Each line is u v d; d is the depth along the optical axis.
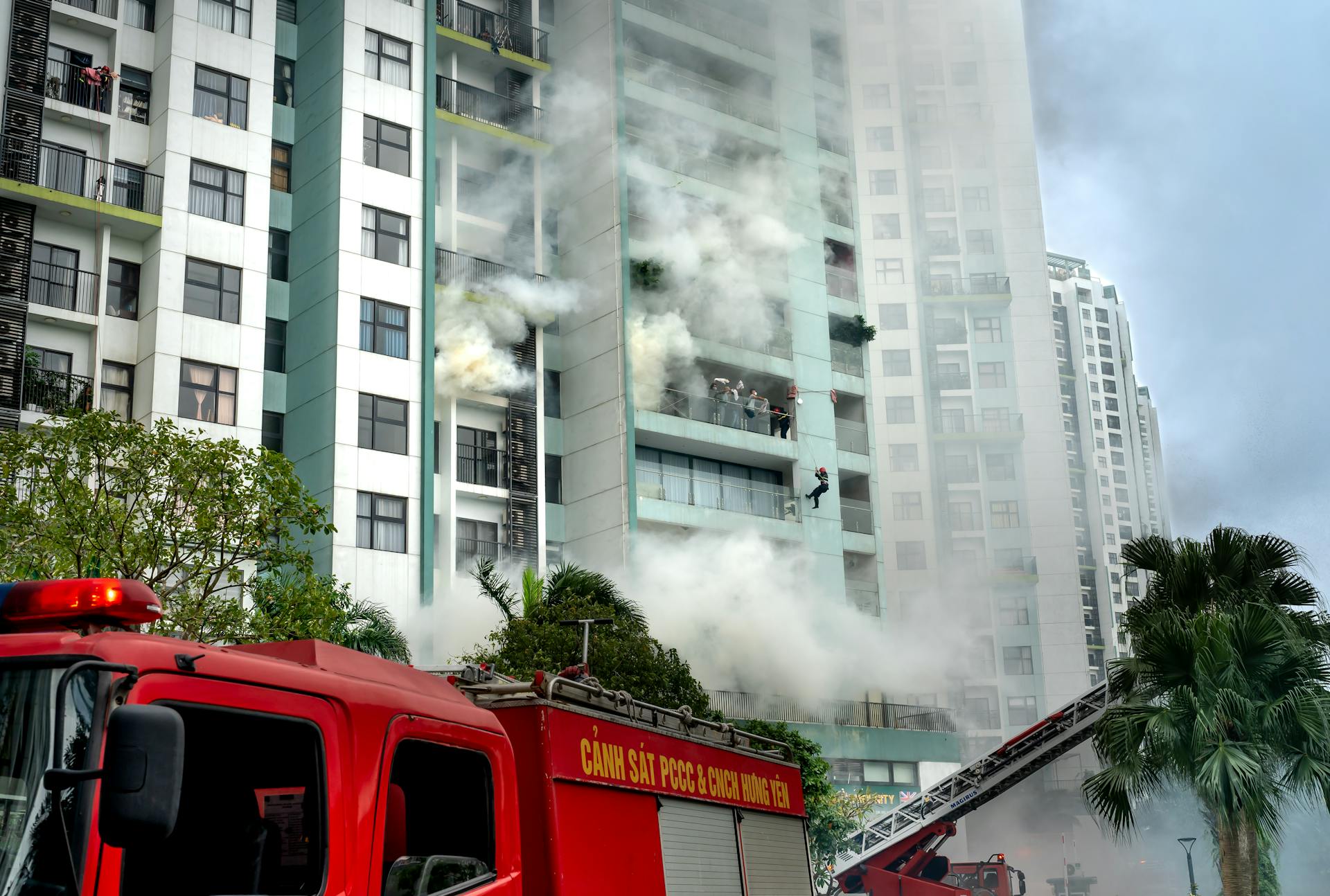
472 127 48.28
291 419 43.03
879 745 53.75
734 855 9.02
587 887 7.05
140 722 3.53
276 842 4.53
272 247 44.47
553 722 7.14
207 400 39.31
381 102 45.34
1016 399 79.81
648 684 28.77
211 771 4.36
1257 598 19.97
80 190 38.84
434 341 44.38
